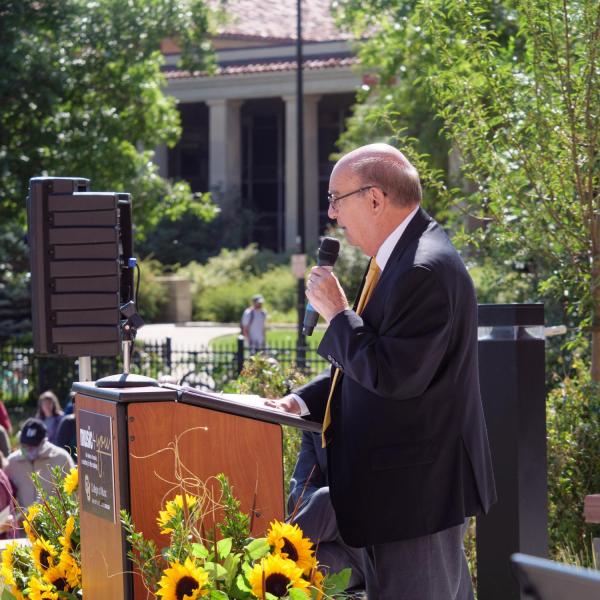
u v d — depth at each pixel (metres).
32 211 8.96
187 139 75.69
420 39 18.34
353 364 4.97
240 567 4.88
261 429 5.23
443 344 4.95
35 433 11.12
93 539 5.30
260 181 74.75
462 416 5.18
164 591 4.61
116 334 8.95
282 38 65.19
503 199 10.80
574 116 10.12
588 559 8.82
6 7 24.64
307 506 6.69
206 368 24.14
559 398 10.00
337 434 5.42
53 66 25.52
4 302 37.62
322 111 72.12
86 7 26.38
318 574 5.03
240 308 52.34
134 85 26.86
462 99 10.86
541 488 7.08
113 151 26.39
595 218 10.22
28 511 6.29
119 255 9.06
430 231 5.24
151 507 5.03
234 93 66.25
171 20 26.95
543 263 12.05
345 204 5.32
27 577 5.88
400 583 5.22
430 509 5.11
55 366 25.89
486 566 7.03
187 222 62.59
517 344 6.93
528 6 10.27
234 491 5.19
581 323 10.54
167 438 5.06
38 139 25.36
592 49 9.90
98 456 5.22
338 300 5.16
